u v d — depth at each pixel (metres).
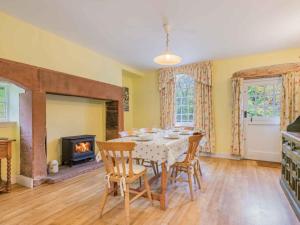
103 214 2.12
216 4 2.43
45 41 3.18
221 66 4.77
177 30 3.17
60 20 2.84
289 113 3.89
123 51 4.16
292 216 2.06
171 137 2.63
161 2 2.39
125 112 5.74
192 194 2.45
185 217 2.05
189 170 2.53
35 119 2.91
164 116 5.41
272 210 2.18
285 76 3.92
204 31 3.20
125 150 1.96
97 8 2.52
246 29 3.13
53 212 2.16
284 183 2.69
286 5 2.45
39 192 2.69
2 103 3.12
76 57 3.74
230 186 2.88
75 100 4.07
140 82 5.96
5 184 2.76
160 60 2.93
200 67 4.89
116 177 2.04
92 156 4.02
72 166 3.65
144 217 2.05
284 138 2.74
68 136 3.89
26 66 2.81
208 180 3.14
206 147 4.78
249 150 4.44
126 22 2.90
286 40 3.60
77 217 2.05
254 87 4.36
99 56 4.32
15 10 2.56
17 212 2.15
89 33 3.28
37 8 2.52
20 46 2.82
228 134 4.68
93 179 3.21
